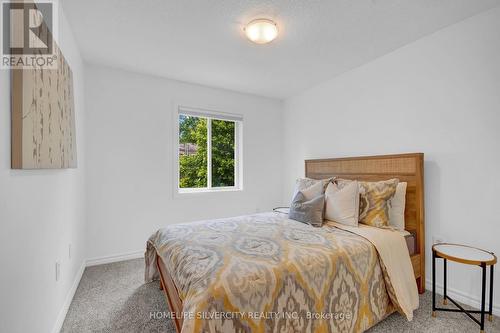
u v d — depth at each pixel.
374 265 1.65
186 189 3.40
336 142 3.07
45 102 1.30
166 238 1.84
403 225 2.09
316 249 1.52
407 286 1.76
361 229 1.92
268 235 1.77
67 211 1.86
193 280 1.19
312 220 2.13
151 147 3.02
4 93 0.95
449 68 2.00
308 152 3.55
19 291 1.06
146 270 2.22
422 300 1.96
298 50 2.39
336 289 1.43
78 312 1.80
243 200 3.71
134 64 2.71
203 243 1.59
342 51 2.41
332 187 2.31
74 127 2.01
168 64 2.71
